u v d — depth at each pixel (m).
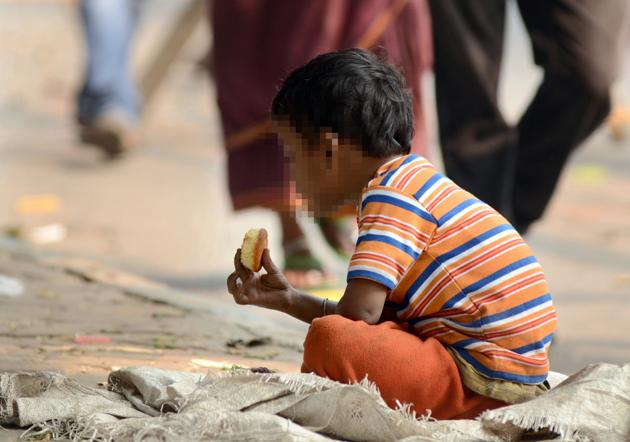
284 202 14.30
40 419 6.83
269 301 7.02
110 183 23.77
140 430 6.29
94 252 17.45
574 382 6.68
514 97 35.69
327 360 6.57
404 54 13.97
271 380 6.57
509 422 6.36
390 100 6.80
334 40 14.01
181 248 18.03
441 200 6.68
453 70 13.93
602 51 12.84
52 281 13.20
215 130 31.88
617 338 12.65
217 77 14.69
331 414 6.45
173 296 12.53
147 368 7.52
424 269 6.64
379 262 6.46
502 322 6.59
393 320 6.98
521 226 14.11
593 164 26.02
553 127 13.42
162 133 30.80
